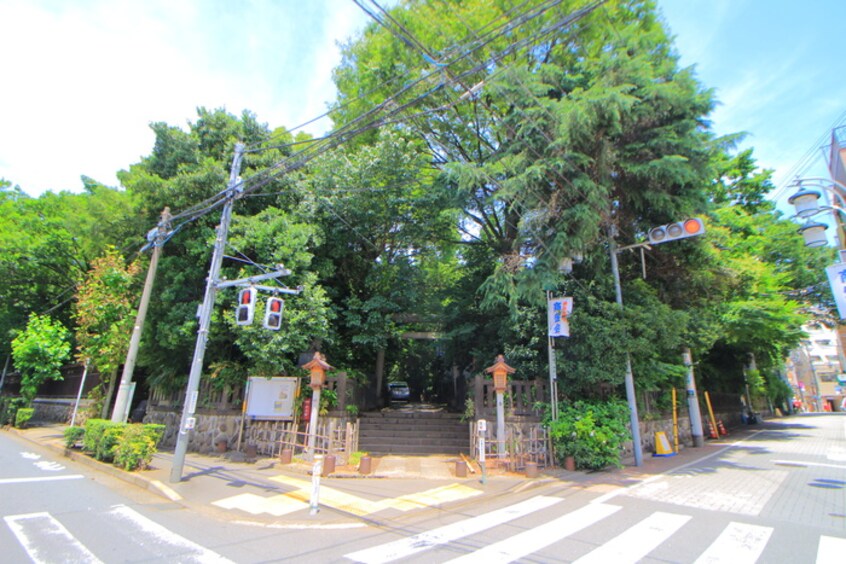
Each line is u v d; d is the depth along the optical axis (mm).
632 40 11078
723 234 14312
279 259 11805
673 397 15398
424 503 7703
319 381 11219
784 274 18578
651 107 10531
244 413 11961
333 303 15375
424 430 13914
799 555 5195
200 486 8531
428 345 24281
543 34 6148
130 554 5074
